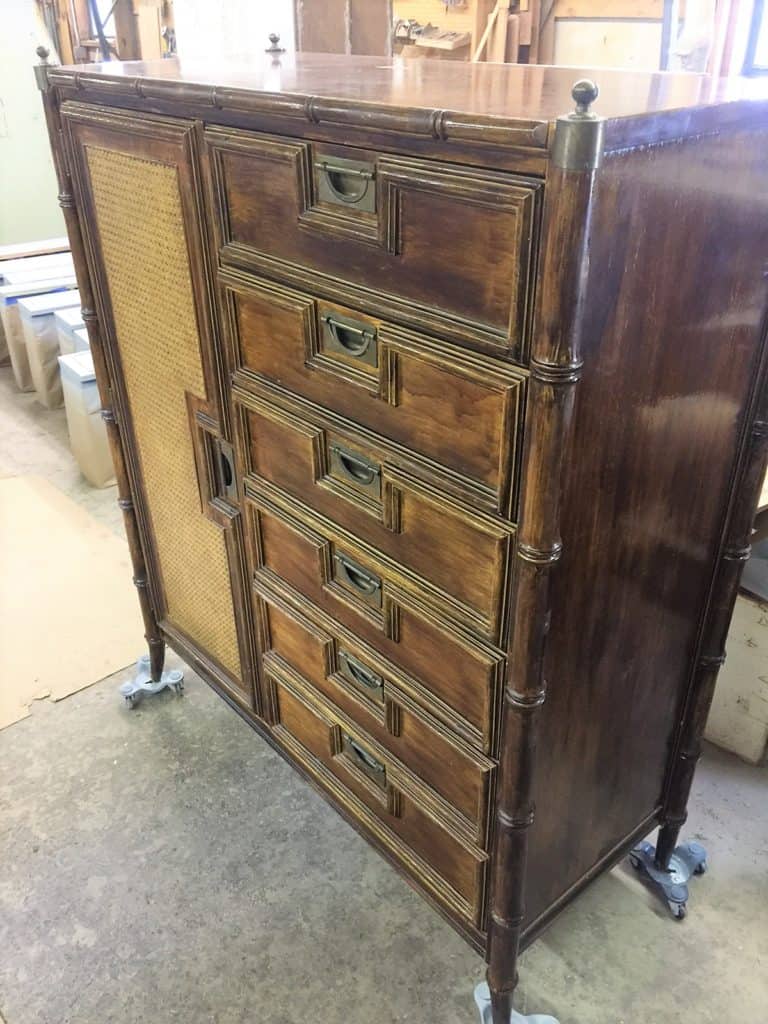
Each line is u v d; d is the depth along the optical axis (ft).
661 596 3.28
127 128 3.52
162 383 4.18
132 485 4.95
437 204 2.36
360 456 3.09
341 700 3.88
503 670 2.87
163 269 3.75
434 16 6.23
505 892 3.21
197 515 4.41
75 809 4.84
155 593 5.23
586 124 1.90
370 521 3.20
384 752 3.70
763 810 4.75
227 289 3.37
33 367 9.50
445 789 3.40
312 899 4.32
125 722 5.44
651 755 3.78
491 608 2.80
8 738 5.31
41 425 9.28
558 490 2.41
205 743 5.29
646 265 2.38
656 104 2.31
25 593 6.53
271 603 4.06
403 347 2.67
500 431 2.47
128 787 4.99
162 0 7.73
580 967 3.98
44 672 5.79
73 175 4.10
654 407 2.71
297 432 3.34
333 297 2.88
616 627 3.12
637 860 4.40
